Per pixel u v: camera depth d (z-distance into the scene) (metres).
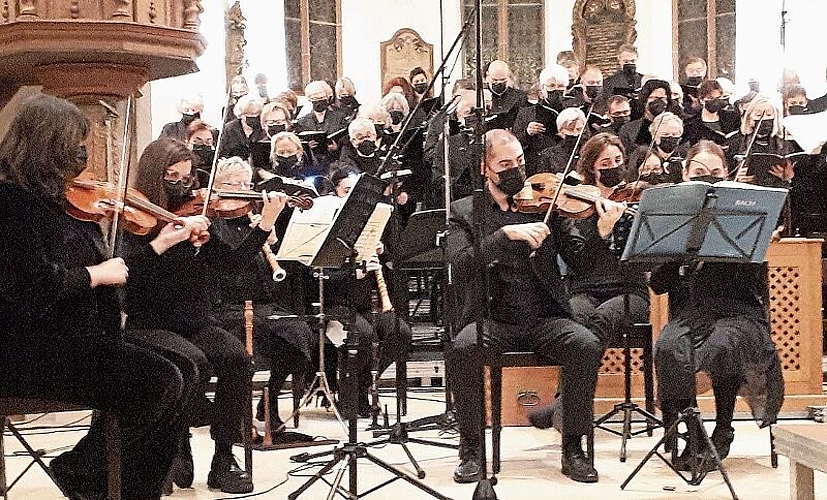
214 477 4.12
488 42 12.27
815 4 11.70
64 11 4.47
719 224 3.75
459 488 4.04
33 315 2.88
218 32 10.00
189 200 4.03
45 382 2.88
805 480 3.17
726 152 6.63
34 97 2.98
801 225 6.05
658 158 5.36
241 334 4.87
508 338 4.19
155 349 3.42
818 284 5.33
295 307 5.38
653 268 4.46
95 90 4.75
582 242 4.29
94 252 3.10
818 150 6.49
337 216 3.62
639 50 12.27
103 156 4.81
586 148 4.62
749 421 5.41
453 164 6.19
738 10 11.84
